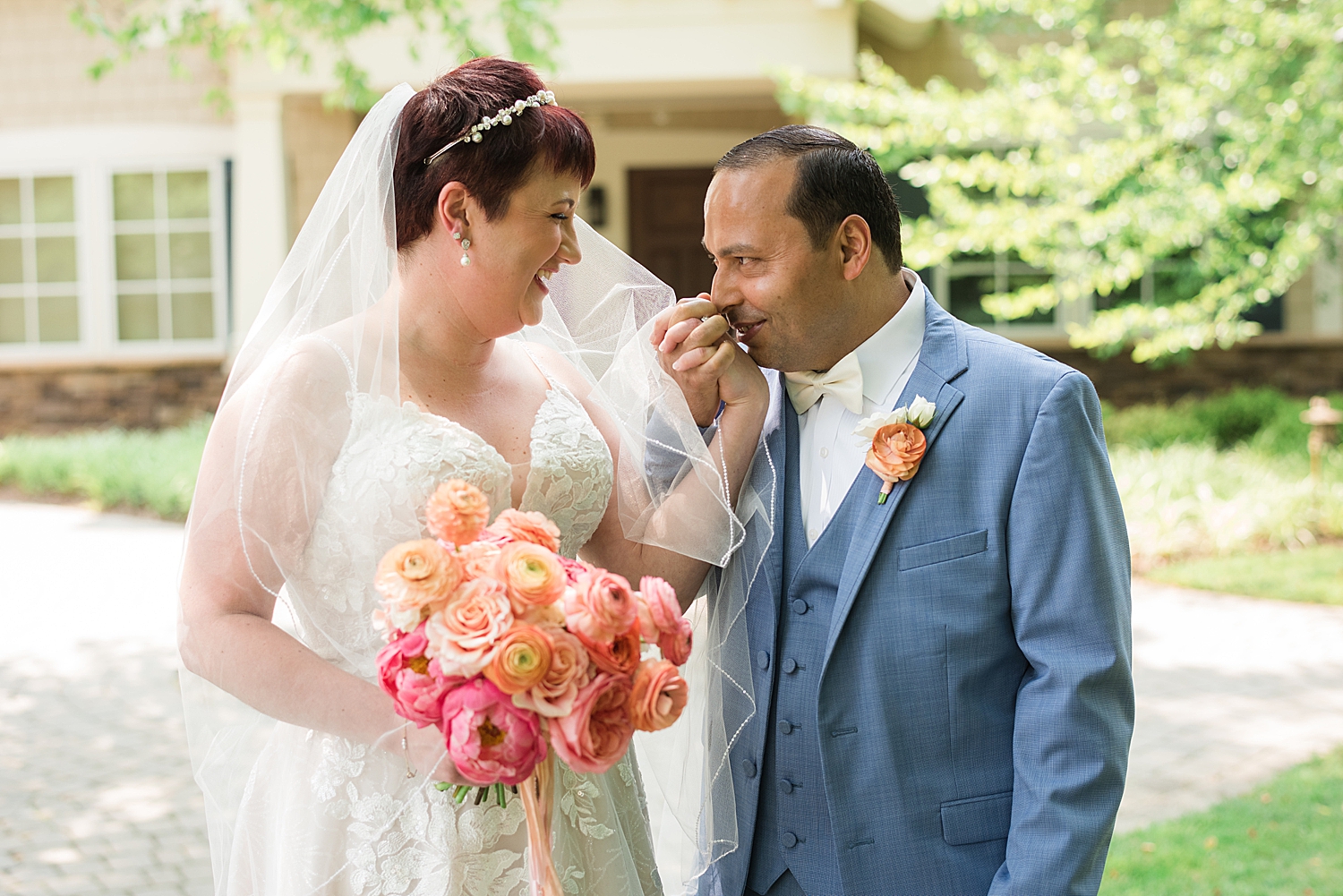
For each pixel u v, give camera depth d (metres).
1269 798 3.92
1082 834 1.64
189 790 4.31
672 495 1.93
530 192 1.73
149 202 11.89
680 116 12.23
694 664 2.06
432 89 1.75
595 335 2.11
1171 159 8.26
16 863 3.75
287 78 10.08
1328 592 6.61
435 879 1.71
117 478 9.91
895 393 1.88
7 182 11.97
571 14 9.58
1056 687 1.69
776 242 1.78
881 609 1.78
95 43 11.73
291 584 1.72
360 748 1.72
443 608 1.45
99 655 5.95
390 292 1.74
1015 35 10.76
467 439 1.77
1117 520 1.77
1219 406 10.38
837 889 1.81
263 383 1.71
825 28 9.45
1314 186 8.62
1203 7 8.22
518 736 1.42
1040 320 11.19
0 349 12.10
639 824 2.00
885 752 1.76
